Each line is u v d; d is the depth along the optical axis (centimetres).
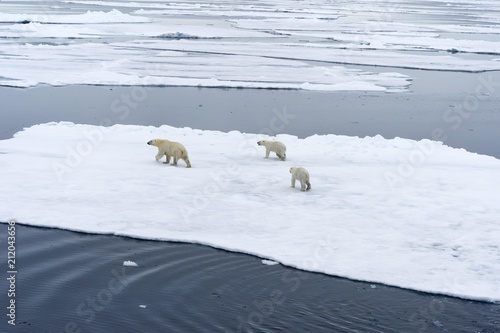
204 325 779
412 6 12244
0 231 1052
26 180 1327
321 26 6781
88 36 4928
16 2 8638
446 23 7875
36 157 1524
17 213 1126
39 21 5759
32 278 892
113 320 784
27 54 3753
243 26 6397
